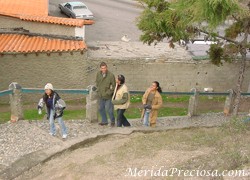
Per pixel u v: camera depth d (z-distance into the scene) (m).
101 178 6.78
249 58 18.33
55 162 7.82
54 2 33.16
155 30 11.95
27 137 8.94
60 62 16.67
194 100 13.80
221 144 8.26
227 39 13.11
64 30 17.72
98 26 28.00
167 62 17.94
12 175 7.28
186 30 12.09
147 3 12.35
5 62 15.97
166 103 17.42
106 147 8.55
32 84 16.70
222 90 18.89
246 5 10.14
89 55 17.75
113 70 17.69
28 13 18.86
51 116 8.89
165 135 9.40
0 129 9.41
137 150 8.12
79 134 9.57
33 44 16.64
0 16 17.72
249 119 10.70
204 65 18.28
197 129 10.27
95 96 10.53
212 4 8.59
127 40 23.69
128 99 10.07
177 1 10.10
